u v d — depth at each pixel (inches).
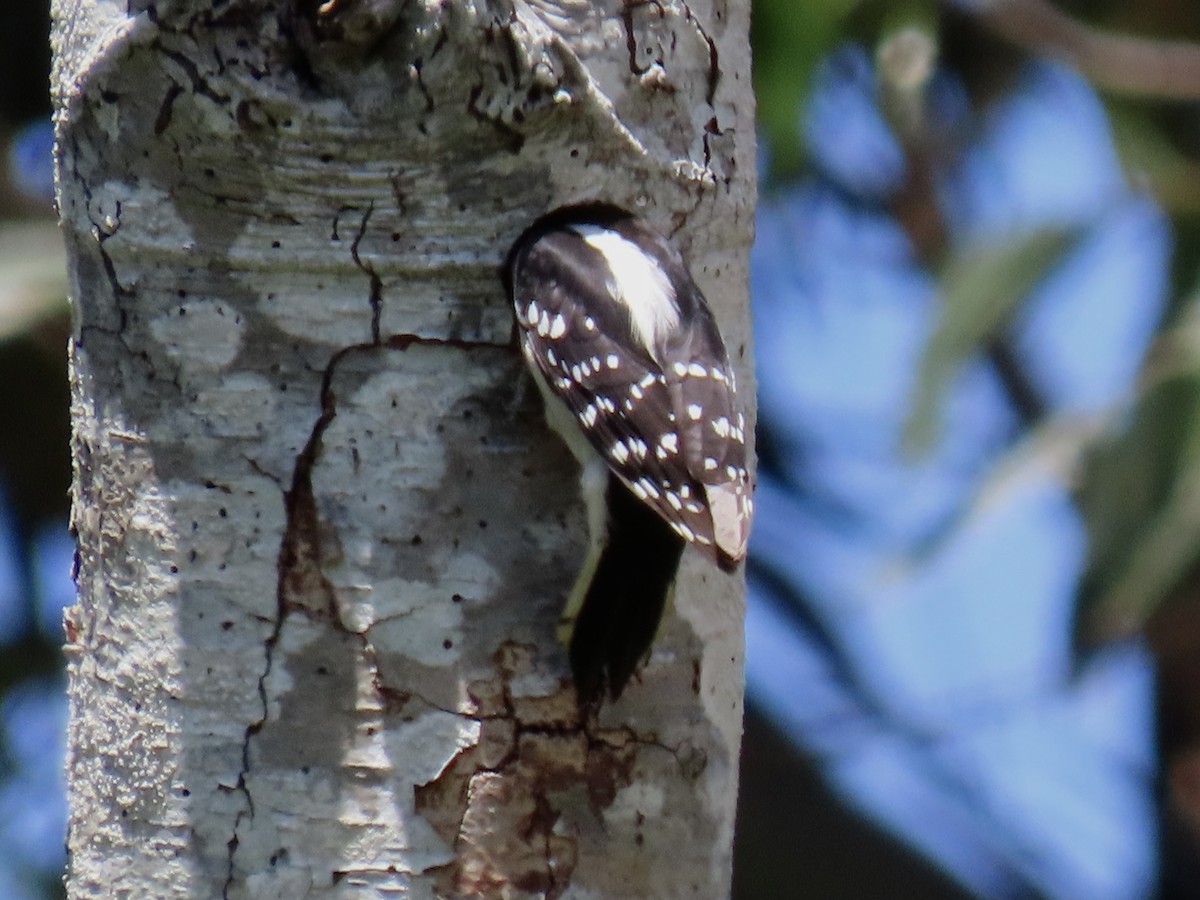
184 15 231.6
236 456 232.4
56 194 233.8
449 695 232.2
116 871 232.8
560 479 232.5
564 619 232.4
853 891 303.7
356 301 232.2
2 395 266.2
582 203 233.0
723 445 232.1
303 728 232.2
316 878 232.2
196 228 232.2
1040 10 269.6
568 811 232.5
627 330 232.2
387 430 232.2
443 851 232.2
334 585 232.2
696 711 233.5
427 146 231.9
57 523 277.4
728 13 234.2
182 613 232.5
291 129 231.8
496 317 232.4
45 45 273.3
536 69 231.9
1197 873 308.3
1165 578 249.4
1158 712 308.3
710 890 233.8
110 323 232.8
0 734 273.0
